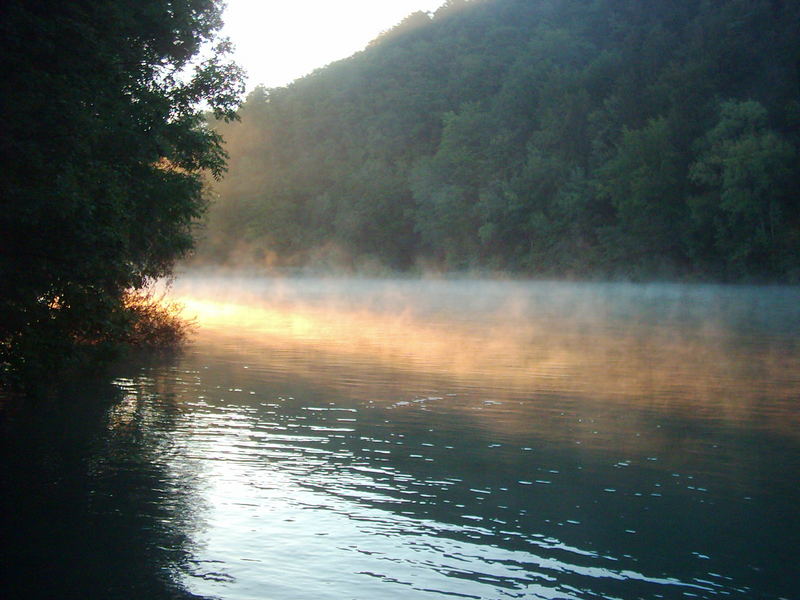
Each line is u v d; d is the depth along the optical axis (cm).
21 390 1197
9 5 987
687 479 1018
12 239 1017
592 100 9231
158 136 1521
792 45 7638
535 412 1439
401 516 866
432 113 12338
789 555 775
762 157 6303
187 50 1695
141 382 1719
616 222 8206
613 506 911
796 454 1144
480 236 9312
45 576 701
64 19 1027
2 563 726
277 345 2547
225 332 3042
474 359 2216
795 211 6556
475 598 677
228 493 933
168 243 1862
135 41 1573
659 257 7488
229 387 1670
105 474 998
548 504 916
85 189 1076
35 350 1146
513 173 9269
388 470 1038
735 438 1243
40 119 1021
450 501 920
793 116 6788
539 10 14238
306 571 723
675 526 850
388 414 1404
